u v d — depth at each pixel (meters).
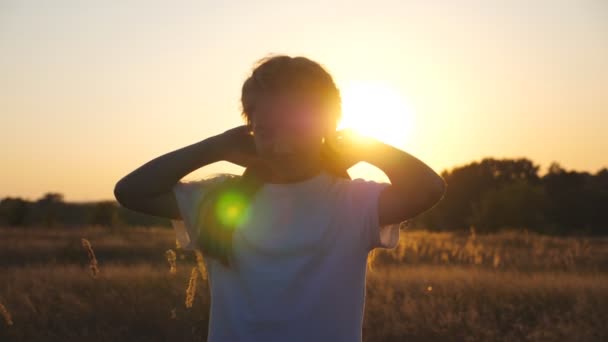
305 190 1.85
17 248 18.84
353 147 1.88
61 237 24.95
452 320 7.68
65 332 7.11
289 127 1.82
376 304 8.44
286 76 1.80
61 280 9.92
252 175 1.91
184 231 2.03
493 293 9.42
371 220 1.85
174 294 8.49
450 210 60.59
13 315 7.54
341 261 1.82
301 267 1.80
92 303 8.28
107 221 37.38
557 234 46.38
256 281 1.80
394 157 1.86
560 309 8.78
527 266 14.56
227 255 1.84
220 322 1.86
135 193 1.92
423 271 11.44
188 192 1.95
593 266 14.59
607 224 53.91
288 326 1.79
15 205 36.88
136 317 7.56
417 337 7.23
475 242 21.81
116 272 10.55
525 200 47.09
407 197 1.84
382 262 14.59
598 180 74.31
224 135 1.92
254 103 1.83
